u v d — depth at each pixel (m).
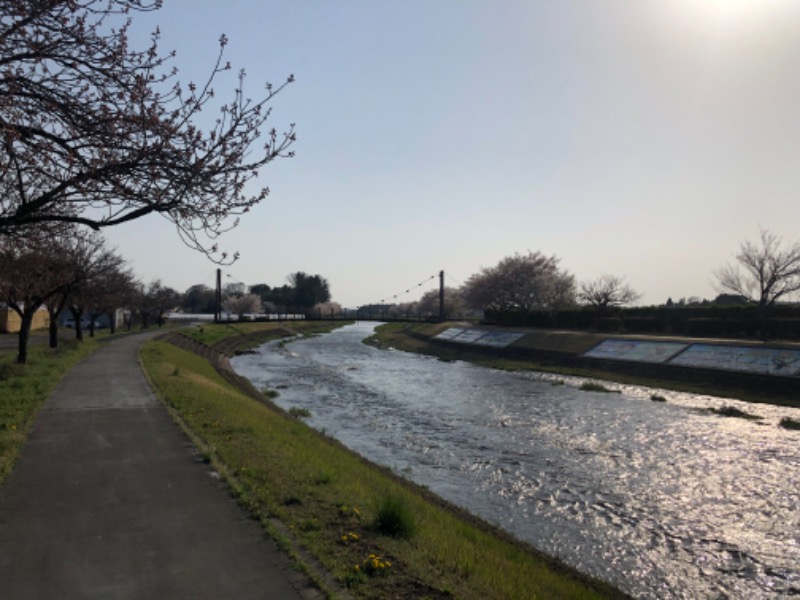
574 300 72.50
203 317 121.81
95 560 5.74
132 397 15.41
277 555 5.89
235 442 10.71
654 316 48.59
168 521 6.79
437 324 77.00
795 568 9.26
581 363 37.09
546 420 21.05
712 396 25.92
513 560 7.86
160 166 6.26
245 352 53.41
